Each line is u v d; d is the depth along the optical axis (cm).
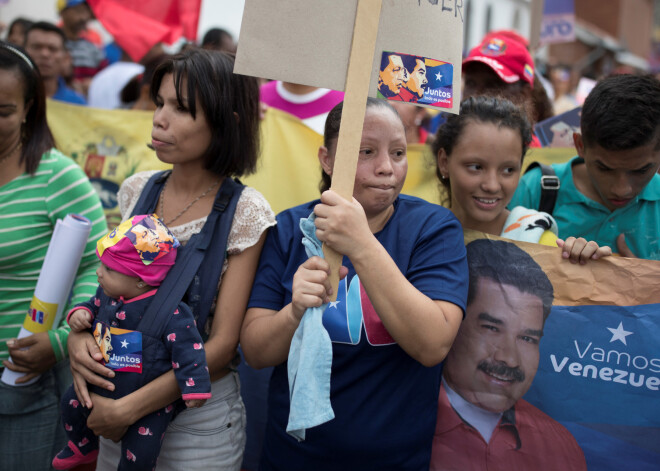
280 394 180
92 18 567
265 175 296
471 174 196
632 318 182
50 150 230
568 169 235
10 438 225
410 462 175
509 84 294
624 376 182
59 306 213
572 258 185
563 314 186
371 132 163
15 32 503
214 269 180
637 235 224
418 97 159
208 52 187
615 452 183
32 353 212
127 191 208
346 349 170
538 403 186
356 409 169
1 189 222
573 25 392
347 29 153
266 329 168
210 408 189
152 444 174
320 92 335
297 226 184
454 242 174
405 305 150
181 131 182
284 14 154
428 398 180
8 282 226
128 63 478
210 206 191
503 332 188
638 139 195
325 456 171
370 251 147
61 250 208
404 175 170
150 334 171
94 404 173
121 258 168
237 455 197
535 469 186
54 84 461
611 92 201
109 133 328
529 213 207
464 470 189
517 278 188
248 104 194
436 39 159
